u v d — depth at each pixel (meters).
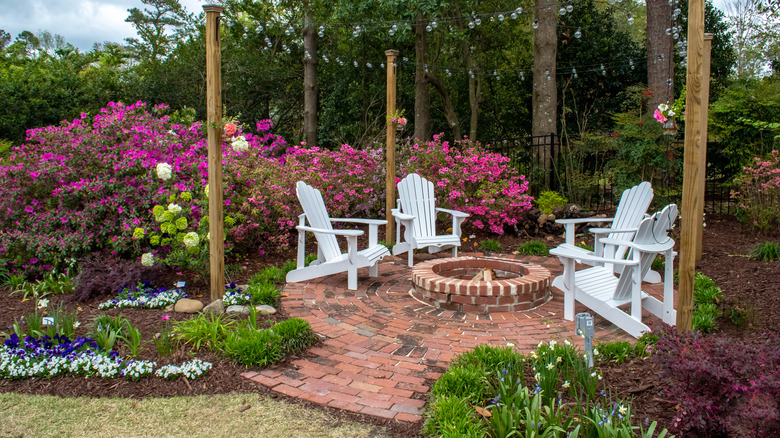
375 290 4.88
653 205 8.13
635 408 2.50
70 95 15.17
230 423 2.49
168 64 17.22
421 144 8.25
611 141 8.59
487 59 15.03
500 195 7.61
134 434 2.40
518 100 15.55
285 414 2.56
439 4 10.55
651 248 3.54
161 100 16.55
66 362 3.01
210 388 2.84
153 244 5.17
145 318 3.94
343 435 2.37
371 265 4.86
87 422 2.51
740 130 8.69
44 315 3.89
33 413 2.59
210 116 4.14
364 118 15.57
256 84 17.28
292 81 18.47
